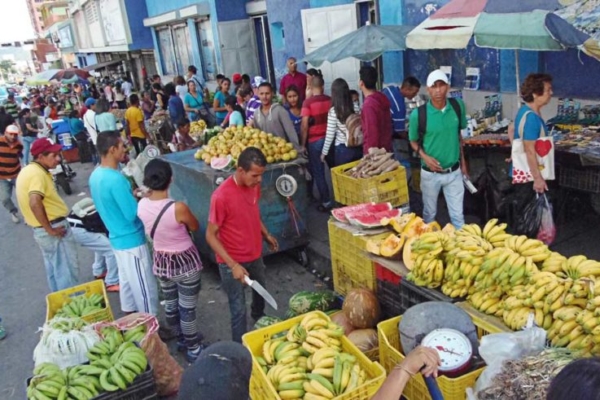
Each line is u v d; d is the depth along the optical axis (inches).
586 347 103.5
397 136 300.4
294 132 276.7
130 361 138.3
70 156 627.2
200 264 185.5
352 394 113.3
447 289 135.8
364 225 170.7
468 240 135.4
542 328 112.3
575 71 264.8
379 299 165.2
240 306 179.9
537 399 91.2
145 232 194.7
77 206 245.3
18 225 402.3
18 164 400.8
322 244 260.7
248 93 407.5
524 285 122.3
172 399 165.8
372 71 238.5
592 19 184.9
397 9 366.3
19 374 201.0
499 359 104.7
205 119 552.4
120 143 184.2
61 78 858.8
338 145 275.0
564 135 241.3
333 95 270.1
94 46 1272.1
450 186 215.5
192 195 256.1
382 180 206.1
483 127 285.3
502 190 244.2
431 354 87.6
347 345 131.6
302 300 183.9
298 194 247.1
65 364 145.6
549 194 240.4
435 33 233.0
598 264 117.5
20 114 607.2
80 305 182.4
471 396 104.0
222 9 632.4
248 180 166.2
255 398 130.1
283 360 129.0
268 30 632.4
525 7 206.2
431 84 201.9
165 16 785.6
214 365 61.2
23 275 299.4
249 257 178.7
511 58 291.6
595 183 219.6
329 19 445.4
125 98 840.9
